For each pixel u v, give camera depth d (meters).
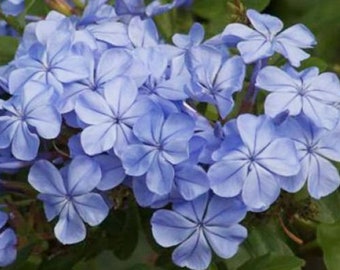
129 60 0.38
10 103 0.38
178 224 0.37
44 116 0.37
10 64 0.40
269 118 0.37
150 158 0.36
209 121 0.38
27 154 0.38
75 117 0.38
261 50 0.39
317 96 0.38
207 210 0.37
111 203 0.39
